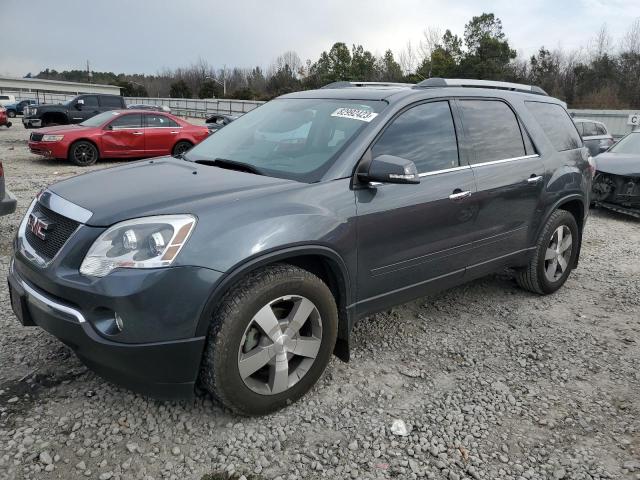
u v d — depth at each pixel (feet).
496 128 13.87
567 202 15.88
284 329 9.41
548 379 11.51
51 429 8.98
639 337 13.79
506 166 13.66
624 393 11.09
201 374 8.89
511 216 13.96
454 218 12.19
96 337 8.23
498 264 14.12
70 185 10.41
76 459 8.36
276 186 9.82
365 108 11.75
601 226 27.68
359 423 9.64
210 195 9.24
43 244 9.34
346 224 10.03
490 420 9.95
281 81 242.78
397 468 8.57
